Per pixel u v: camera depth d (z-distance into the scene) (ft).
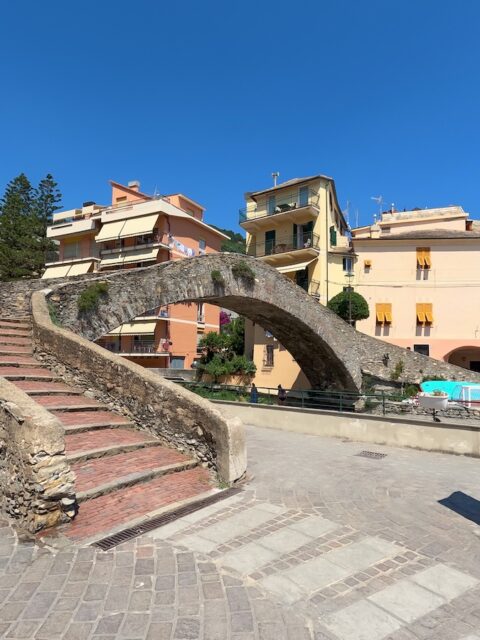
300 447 38.63
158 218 121.49
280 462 32.12
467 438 36.11
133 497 21.97
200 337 133.69
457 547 17.47
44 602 13.41
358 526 19.47
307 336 80.64
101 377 33.27
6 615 12.75
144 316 116.57
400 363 86.58
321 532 18.71
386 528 19.29
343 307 98.37
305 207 106.63
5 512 19.97
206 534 18.33
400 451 37.73
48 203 156.97
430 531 19.04
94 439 27.25
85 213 149.59
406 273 108.06
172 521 19.65
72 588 14.16
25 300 46.83
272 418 49.83
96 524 18.99
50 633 11.96
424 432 38.32
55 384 34.19
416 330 106.73
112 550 16.79
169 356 118.11
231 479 25.30
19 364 34.99
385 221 133.69
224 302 67.97
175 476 25.43
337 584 14.55
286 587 14.32
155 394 30.07
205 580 14.69
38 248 141.28
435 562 16.16
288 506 21.93
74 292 44.93
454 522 20.15
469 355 113.19
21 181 153.07
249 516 20.40
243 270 63.72
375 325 108.06
